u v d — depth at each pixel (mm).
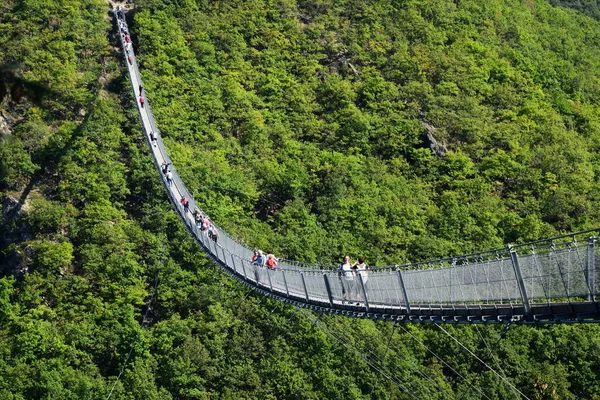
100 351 70875
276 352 68438
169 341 70438
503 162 87312
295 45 102875
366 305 39688
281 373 66938
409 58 101500
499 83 101188
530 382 63750
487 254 34781
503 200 83188
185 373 67812
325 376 66125
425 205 82125
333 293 42625
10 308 74375
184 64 97562
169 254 77750
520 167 86500
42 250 78062
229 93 94688
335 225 79312
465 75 100312
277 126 91938
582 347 65875
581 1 138875
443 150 90375
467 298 33906
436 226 79562
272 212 82812
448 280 35125
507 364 64938
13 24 100312
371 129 92000
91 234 79750
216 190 82438
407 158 89750
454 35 106500
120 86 95438
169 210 81188
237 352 69000
